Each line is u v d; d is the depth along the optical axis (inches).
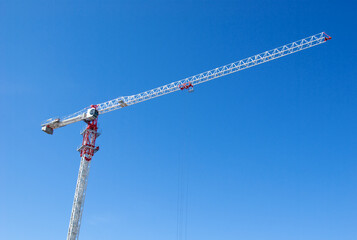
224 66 5054.1
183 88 5132.9
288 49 4790.8
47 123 5132.9
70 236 4173.2
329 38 4552.2
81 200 4419.3
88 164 4662.9
